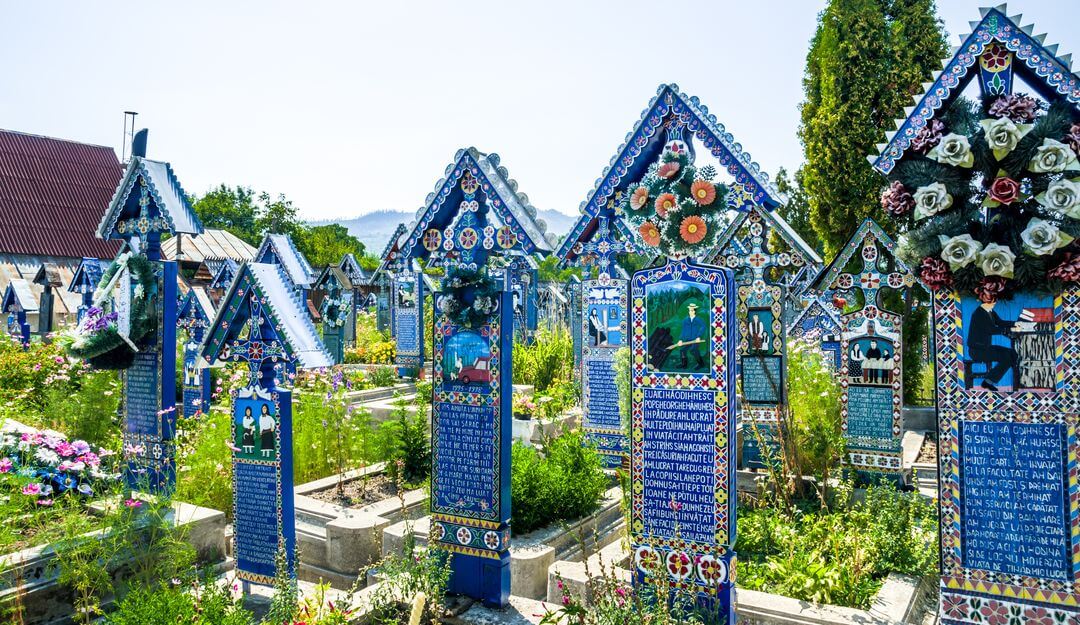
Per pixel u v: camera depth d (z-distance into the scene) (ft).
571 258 24.14
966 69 16.40
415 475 34.12
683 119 21.20
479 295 21.86
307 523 29.30
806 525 26.73
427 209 23.20
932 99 16.66
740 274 34.50
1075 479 16.02
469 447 22.41
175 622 17.81
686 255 20.07
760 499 29.68
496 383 21.98
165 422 27.32
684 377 19.81
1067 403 16.01
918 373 56.29
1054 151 15.33
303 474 35.45
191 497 28.96
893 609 20.33
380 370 63.57
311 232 192.85
